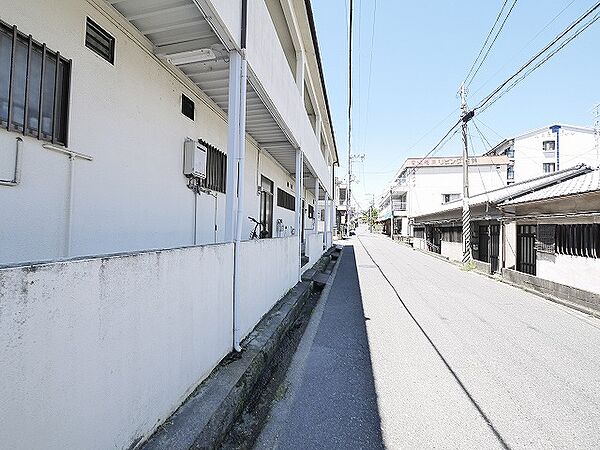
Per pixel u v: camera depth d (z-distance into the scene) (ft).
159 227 12.51
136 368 5.62
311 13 21.36
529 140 99.81
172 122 13.24
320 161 36.24
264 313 14.71
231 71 10.34
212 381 8.50
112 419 5.02
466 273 37.76
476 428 8.09
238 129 10.48
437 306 21.42
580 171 34.45
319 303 21.72
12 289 3.47
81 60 8.94
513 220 31.81
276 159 29.78
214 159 17.15
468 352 13.33
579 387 10.40
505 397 9.68
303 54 23.71
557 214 25.13
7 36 7.11
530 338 15.28
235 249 10.60
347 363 12.00
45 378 3.86
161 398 6.44
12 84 7.19
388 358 12.53
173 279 6.87
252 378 9.37
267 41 13.30
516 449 7.31
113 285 5.05
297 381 10.53
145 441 5.90
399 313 19.40
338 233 127.65
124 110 10.57
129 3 9.29
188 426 6.55
